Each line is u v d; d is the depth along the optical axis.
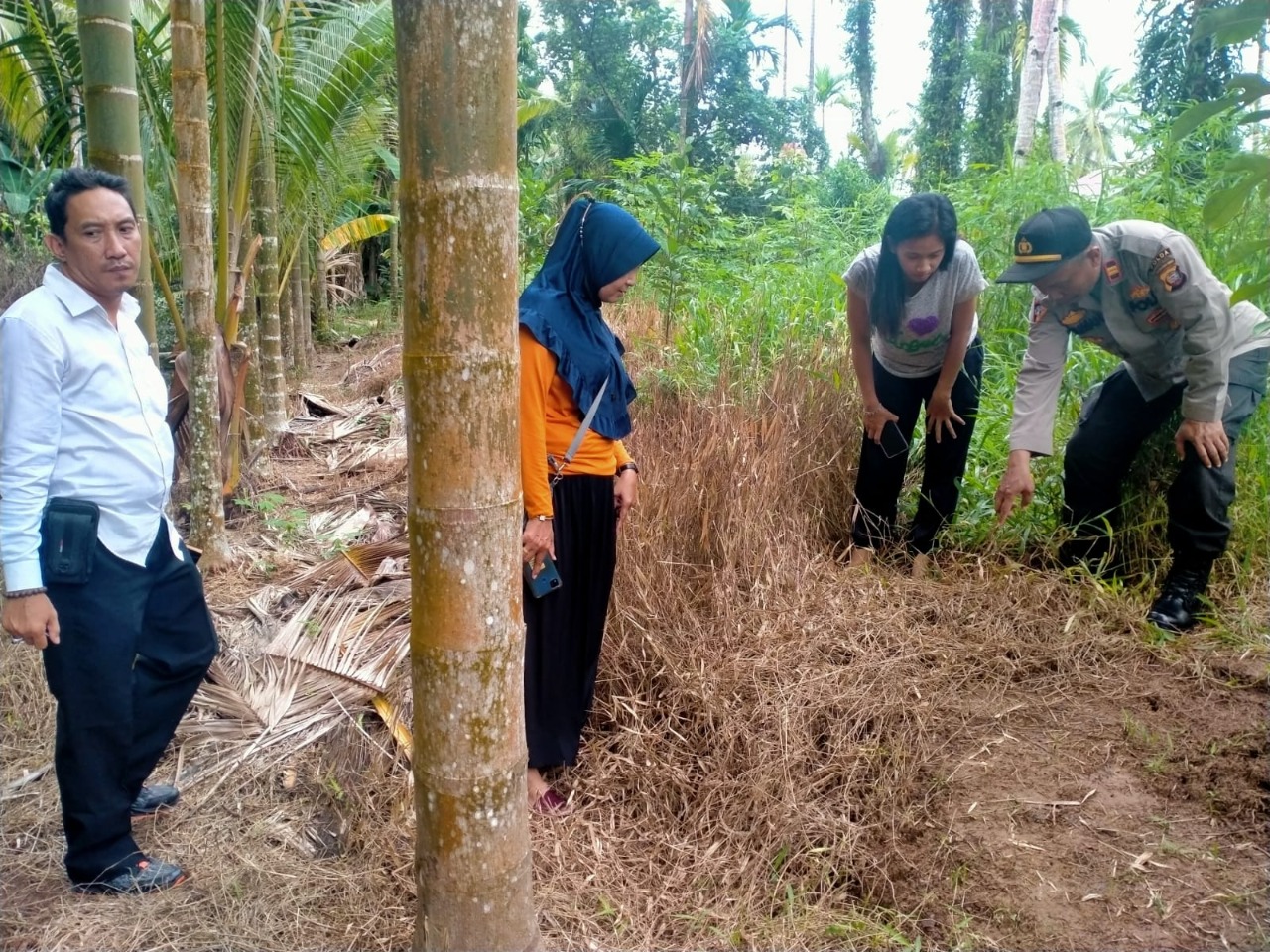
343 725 2.99
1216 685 3.11
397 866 2.45
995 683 3.18
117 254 2.12
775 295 5.68
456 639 1.45
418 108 1.26
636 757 2.85
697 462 3.64
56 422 2.09
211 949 2.18
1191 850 2.38
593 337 2.59
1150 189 5.07
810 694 2.99
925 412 4.11
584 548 2.67
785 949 2.21
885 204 7.57
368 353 12.77
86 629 2.18
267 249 6.59
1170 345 3.47
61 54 4.66
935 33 17.56
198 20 3.92
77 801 2.28
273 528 4.77
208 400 4.18
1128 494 3.99
